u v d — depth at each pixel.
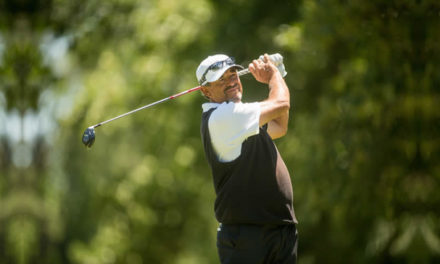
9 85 35.09
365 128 26.20
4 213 38.78
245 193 11.23
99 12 41.72
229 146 11.19
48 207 42.12
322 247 31.84
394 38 23.28
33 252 41.28
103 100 38.88
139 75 37.16
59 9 41.50
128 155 42.44
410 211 25.72
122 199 41.31
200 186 38.91
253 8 34.19
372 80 25.11
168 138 38.47
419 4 21.86
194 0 36.12
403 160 25.48
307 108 30.91
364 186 26.47
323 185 27.67
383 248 27.36
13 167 37.78
